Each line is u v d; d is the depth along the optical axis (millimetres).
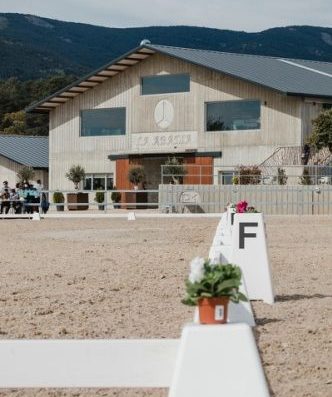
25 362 6348
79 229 31734
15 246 23375
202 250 21375
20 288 14211
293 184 47812
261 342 9477
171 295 13305
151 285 14461
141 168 57219
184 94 58531
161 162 60000
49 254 20609
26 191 46812
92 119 63094
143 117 60312
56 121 64688
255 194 46375
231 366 5637
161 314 11523
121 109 61594
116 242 24531
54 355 6332
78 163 63562
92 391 7688
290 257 19484
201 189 47500
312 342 9500
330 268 17141
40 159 72562
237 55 61906
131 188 60500
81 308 12086
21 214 42719
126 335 9969
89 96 62938
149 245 23219
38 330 10344
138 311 11797
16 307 12188
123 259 19016
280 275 15969
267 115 55062
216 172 56844
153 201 59188
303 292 13602
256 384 5617
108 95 62000
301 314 11383
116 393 7605
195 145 58000
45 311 11789
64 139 64250
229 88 56594
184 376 5641
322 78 58188
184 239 25609
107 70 60500
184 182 56656
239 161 56125
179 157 58625
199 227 32250
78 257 19672
